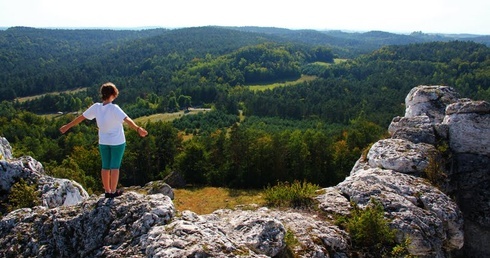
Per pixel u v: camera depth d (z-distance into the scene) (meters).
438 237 10.52
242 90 139.88
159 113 121.38
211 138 57.44
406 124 17.45
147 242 6.98
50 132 85.81
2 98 139.62
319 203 11.83
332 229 10.20
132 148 52.75
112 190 8.30
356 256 9.66
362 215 10.13
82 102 134.25
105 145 7.93
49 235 7.98
